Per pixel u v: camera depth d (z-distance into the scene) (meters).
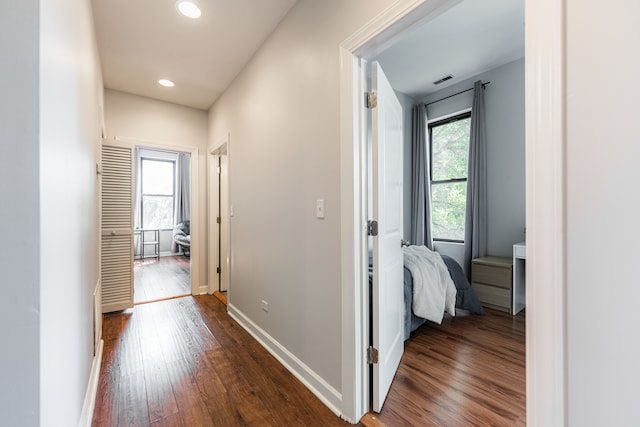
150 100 3.52
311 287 1.78
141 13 2.01
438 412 1.53
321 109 1.68
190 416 1.52
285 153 2.06
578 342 0.72
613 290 0.67
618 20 0.65
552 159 0.75
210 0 1.89
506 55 3.10
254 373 1.93
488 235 3.50
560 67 0.74
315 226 1.74
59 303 0.83
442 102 3.97
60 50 0.86
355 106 1.47
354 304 1.47
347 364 1.49
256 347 2.31
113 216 3.12
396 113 1.99
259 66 2.44
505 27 2.60
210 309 3.26
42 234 0.64
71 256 1.03
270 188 2.27
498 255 3.41
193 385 1.79
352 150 1.46
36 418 0.62
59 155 0.84
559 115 0.74
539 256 0.78
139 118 3.45
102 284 3.07
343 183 1.50
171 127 3.66
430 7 1.13
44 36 0.66
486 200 3.50
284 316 2.08
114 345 2.34
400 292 2.05
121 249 3.18
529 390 0.81
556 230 0.75
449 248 3.93
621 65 0.65
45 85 0.67
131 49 2.46
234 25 2.15
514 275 2.96
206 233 3.95
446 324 2.73
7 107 0.60
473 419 1.48
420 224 4.05
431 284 2.51
